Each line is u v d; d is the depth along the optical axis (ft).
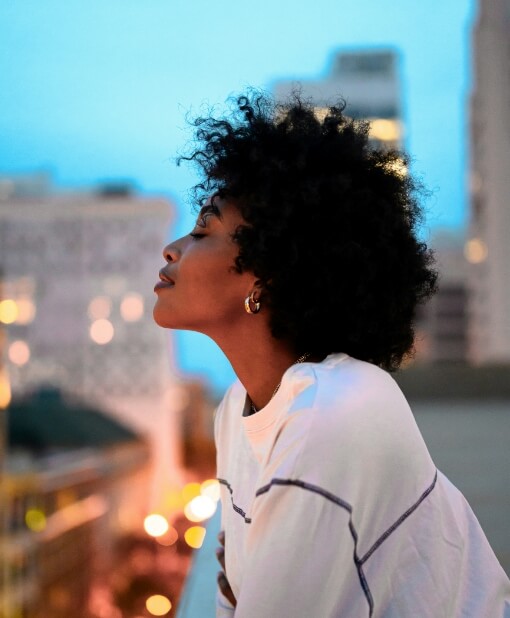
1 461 92.89
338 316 4.05
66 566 116.88
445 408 41.22
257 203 3.95
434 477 3.82
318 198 3.91
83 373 216.33
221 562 4.93
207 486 59.57
